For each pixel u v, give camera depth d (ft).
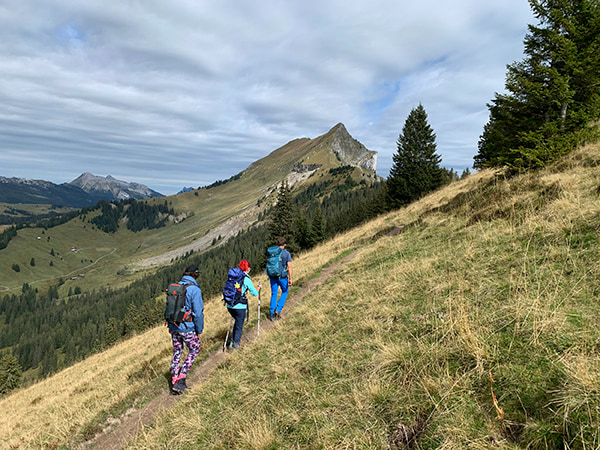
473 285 13.51
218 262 417.90
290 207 136.05
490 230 20.34
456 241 21.79
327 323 17.07
